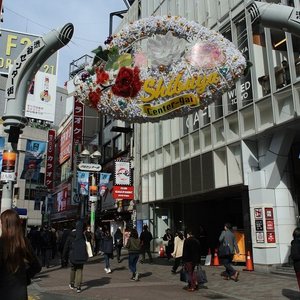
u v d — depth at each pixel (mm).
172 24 10500
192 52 10289
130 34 10914
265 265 15125
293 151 16547
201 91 10250
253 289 11281
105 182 29609
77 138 46812
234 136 17469
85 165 23688
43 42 11344
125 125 32438
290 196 15992
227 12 18328
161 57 10461
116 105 10898
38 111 18844
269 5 7824
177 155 22203
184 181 21031
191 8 21797
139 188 27781
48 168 55875
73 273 11258
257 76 16297
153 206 25500
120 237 20672
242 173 16625
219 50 10188
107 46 11070
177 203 25203
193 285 11164
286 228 15570
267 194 15695
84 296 10016
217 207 23484
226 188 17844
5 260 3656
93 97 11211
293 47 14602
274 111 15086
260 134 15992
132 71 10648
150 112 10742
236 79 10383
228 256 13039
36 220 62250
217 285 12156
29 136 62281
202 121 19797
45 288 11258
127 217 31016
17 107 11648
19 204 60906
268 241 15273
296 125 14914
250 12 8078
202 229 23141
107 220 34000
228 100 17969
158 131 25062
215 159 18484
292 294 10234
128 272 15742
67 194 49875
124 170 28500
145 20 10805
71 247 11141
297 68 14477
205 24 20125
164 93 10438
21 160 61438
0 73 15305
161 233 25094
